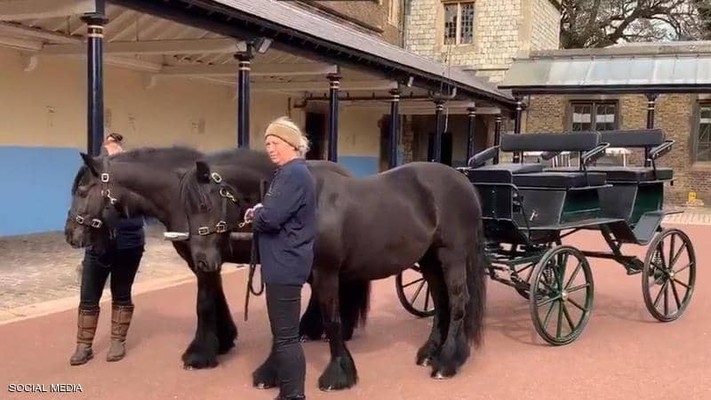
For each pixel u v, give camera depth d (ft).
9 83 38.01
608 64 71.87
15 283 26.89
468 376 17.42
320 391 16.02
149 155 16.53
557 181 20.53
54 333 20.18
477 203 18.52
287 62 46.03
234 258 17.08
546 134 23.07
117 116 44.65
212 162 16.22
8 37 35.99
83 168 16.05
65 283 27.14
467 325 18.12
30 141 39.63
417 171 17.76
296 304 13.89
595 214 22.93
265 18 32.22
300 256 13.69
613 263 35.76
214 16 29.99
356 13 74.59
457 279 17.90
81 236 15.85
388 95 64.39
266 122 61.62
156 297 25.38
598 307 25.67
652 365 18.51
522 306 25.73
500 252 22.11
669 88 65.46
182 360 17.79
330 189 15.79
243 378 16.92
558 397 16.01
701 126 73.92
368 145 79.36
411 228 16.80
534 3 81.97
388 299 26.63
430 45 85.05
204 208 15.16
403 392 16.14
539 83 71.20
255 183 16.14
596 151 21.59
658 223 24.03
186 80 50.96
